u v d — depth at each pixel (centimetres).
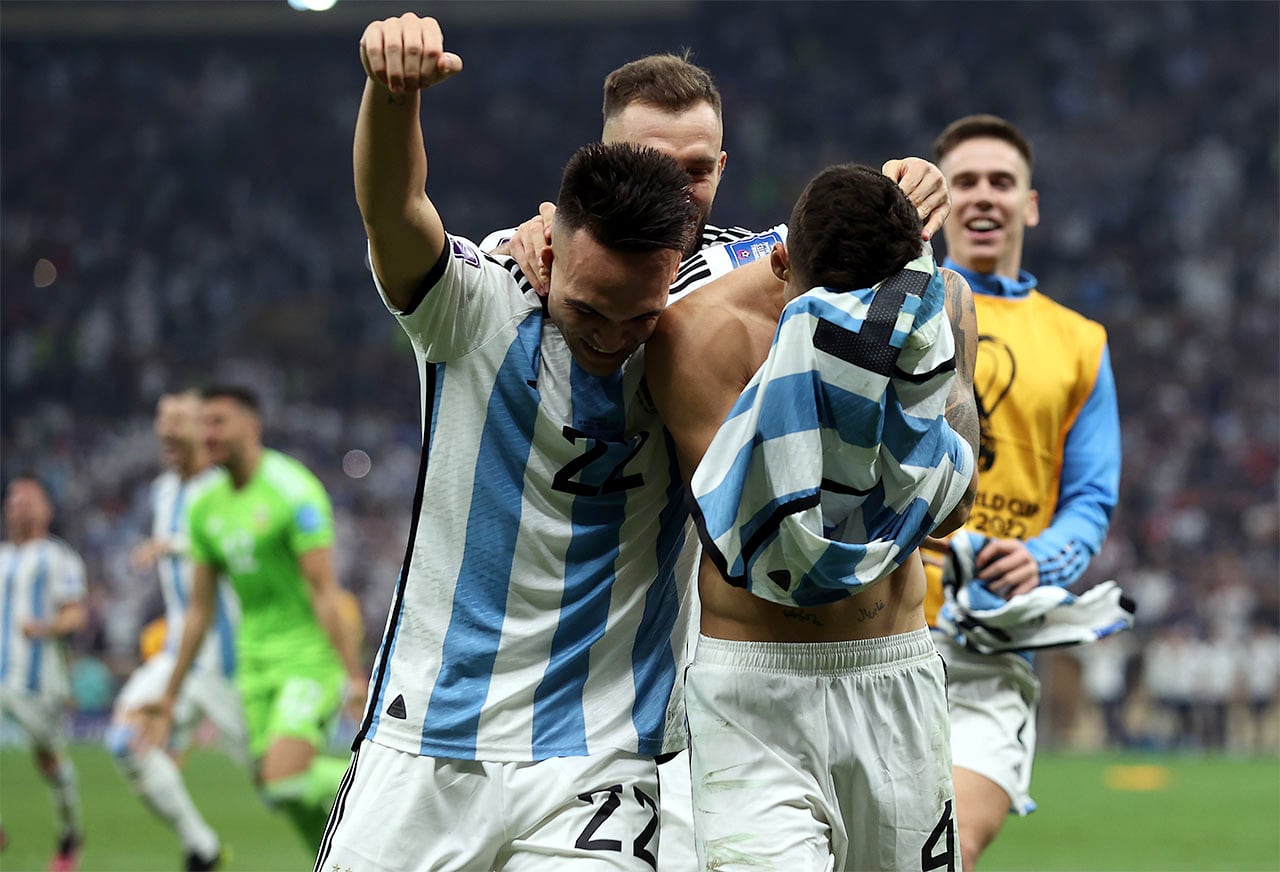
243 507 895
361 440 3644
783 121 4456
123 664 2614
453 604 399
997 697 583
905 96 4447
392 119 357
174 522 1141
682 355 386
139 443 3600
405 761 399
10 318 4006
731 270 412
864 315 362
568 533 397
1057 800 1538
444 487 398
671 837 506
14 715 1271
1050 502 610
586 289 359
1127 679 2384
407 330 394
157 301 4088
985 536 571
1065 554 578
